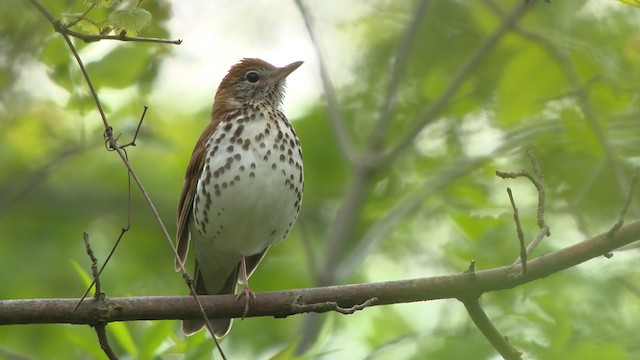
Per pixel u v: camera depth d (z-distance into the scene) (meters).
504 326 12.31
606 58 13.05
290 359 9.70
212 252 11.76
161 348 10.40
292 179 11.22
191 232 11.68
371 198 16.03
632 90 12.62
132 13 8.06
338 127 15.29
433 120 15.84
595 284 13.15
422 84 16.16
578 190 13.67
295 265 16.88
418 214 15.95
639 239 8.92
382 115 15.25
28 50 13.95
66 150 15.19
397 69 15.28
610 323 12.22
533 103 13.30
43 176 14.80
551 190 13.82
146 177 17.31
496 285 9.09
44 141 16.02
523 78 13.15
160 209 17.05
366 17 17.17
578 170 13.79
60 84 11.92
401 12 17.03
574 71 12.82
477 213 13.54
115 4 8.47
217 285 12.13
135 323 12.59
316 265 15.02
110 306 8.85
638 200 13.46
